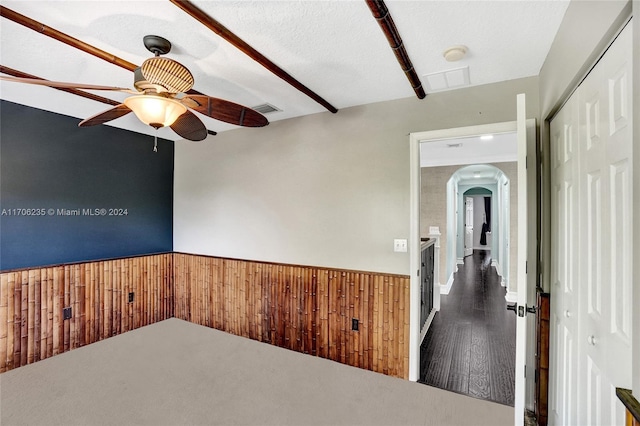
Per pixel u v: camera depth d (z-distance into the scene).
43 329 2.90
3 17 1.51
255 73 2.18
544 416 1.90
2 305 2.67
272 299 3.23
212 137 3.74
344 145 2.83
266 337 3.27
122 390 0.64
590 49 1.18
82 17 1.55
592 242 1.26
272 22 1.59
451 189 6.22
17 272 2.76
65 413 0.56
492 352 3.04
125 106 1.81
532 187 2.10
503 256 6.15
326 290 2.90
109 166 3.49
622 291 1.02
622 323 1.01
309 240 3.03
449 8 1.47
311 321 2.99
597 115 1.20
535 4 1.44
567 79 1.47
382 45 1.81
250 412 0.57
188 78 1.52
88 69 2.13
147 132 3.75
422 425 0.53
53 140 3.05
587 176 1.31
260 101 2.70
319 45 1.81
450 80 2.23
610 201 1.10
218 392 0.63
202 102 1.81
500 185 6.80
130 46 1.82
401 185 2.58
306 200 3.04
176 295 4.02
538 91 2.12
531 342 2.08
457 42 1.76
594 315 1.24
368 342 2.70
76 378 0.68
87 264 3.21
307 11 1.51
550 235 1.89
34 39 1.76
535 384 2.03
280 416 0.56
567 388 1.56
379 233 2.67
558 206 1.72
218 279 3.64
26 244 2.88
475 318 4.04
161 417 0.55
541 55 1.88
